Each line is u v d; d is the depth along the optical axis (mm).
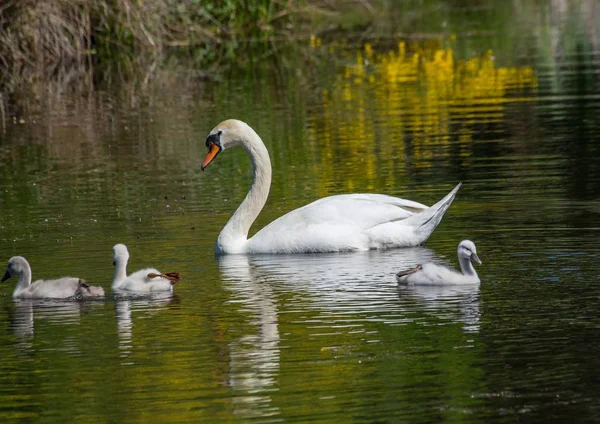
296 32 41969
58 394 9562
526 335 10555
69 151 23547
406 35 39594
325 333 10883
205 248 15102
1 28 33781
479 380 9539
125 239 15633
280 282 13008
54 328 11406
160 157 22500
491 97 27766
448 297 11977
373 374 9742
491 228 15273
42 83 33344
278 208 17641
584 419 8750
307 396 9328
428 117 25594
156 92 31281
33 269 13930
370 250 14688
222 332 11039
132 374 9961
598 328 10656
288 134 24312
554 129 23297
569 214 15805
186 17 37406
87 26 35188
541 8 45688
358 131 24281
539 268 12961
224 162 21891
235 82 32406
